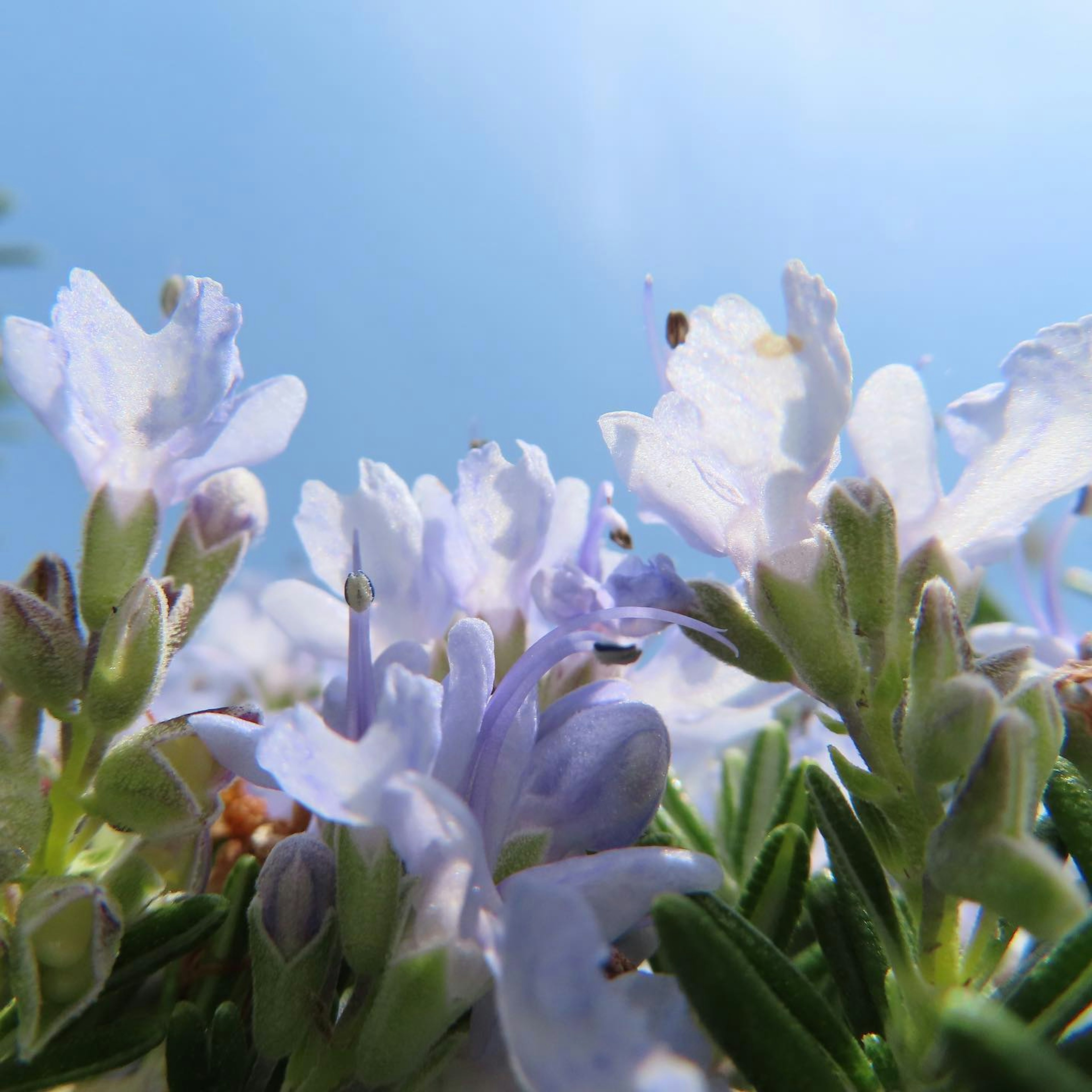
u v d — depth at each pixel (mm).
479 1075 45
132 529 55
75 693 50
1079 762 51
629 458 51
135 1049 47
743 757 72
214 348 55
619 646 53
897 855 47
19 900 49
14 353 55
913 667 45
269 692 85
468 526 59
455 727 45
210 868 54
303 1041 46
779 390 49
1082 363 53
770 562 49
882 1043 46
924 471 53
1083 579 78
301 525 62
